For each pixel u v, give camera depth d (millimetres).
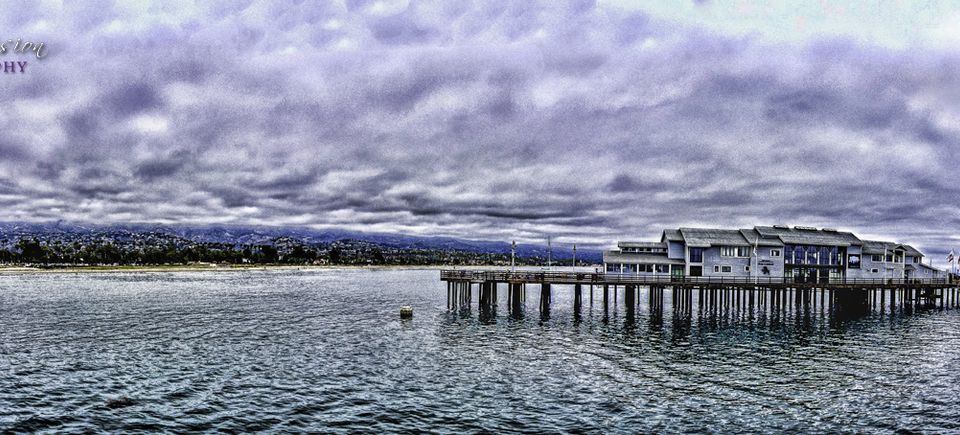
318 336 56156
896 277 90188
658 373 41562
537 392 36750
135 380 39031
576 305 75188
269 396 35719
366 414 32562
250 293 108875
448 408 33625
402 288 128125
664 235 85750
